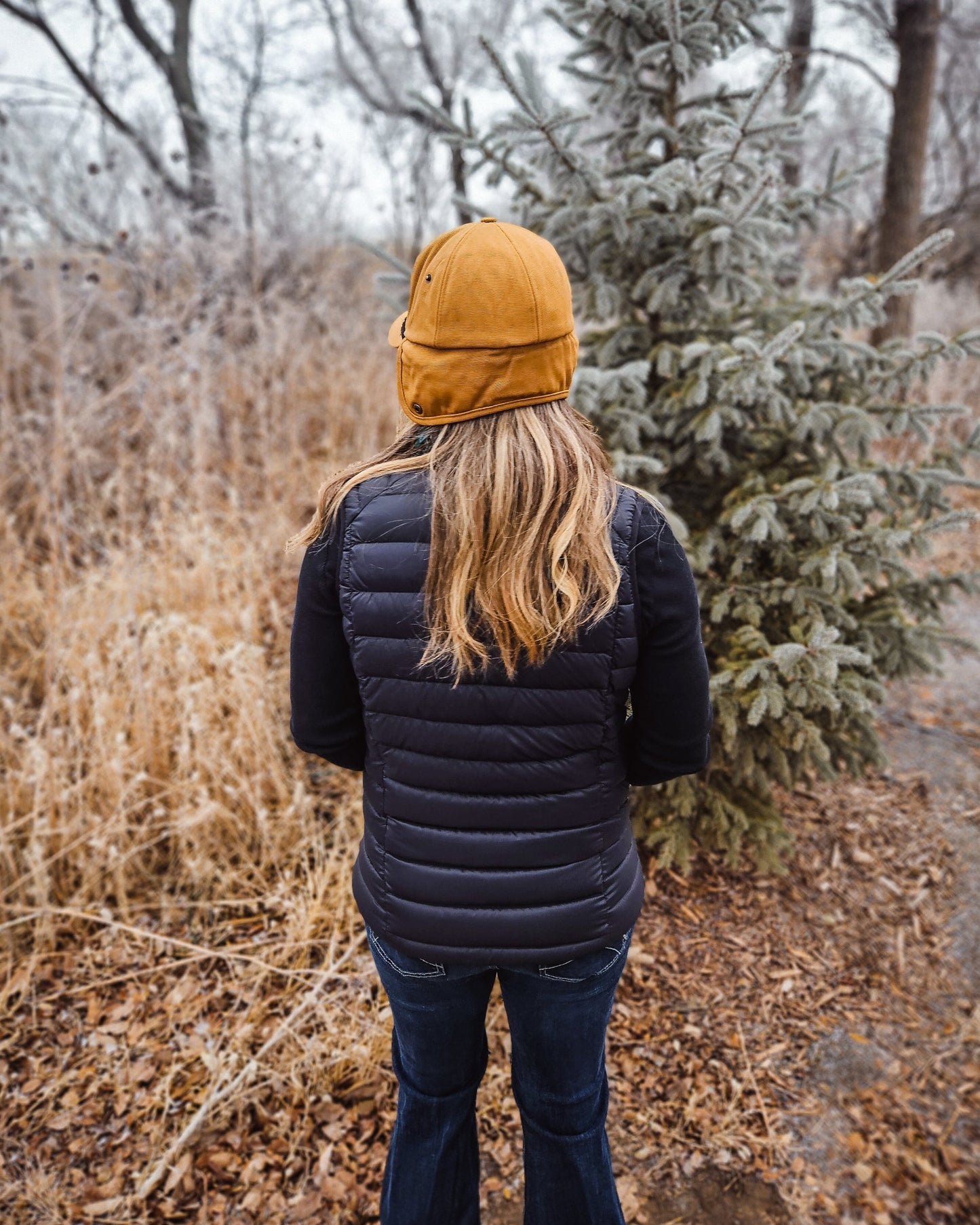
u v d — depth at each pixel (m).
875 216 8.33
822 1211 1.69
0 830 2.25
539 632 0.96
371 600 1.02
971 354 2.05
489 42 1.85
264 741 2.67
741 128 1.84
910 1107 1.91
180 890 2.40
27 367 4.81
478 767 1.04
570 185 2.18
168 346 4.35
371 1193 1.67
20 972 2.09
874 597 2.47
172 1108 1.80
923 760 3.20
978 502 5.29
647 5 1.99
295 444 4.55
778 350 1.90
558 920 1.07
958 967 2.29
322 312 5.52
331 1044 1.88
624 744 1.16
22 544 3.94
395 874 1.10
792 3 6.14
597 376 2.11
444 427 1.00
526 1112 1.28
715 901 2.45
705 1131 1.83
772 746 2.26
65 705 2.78
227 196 5.86
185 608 3.31
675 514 2.24
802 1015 2.11
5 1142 1.72
